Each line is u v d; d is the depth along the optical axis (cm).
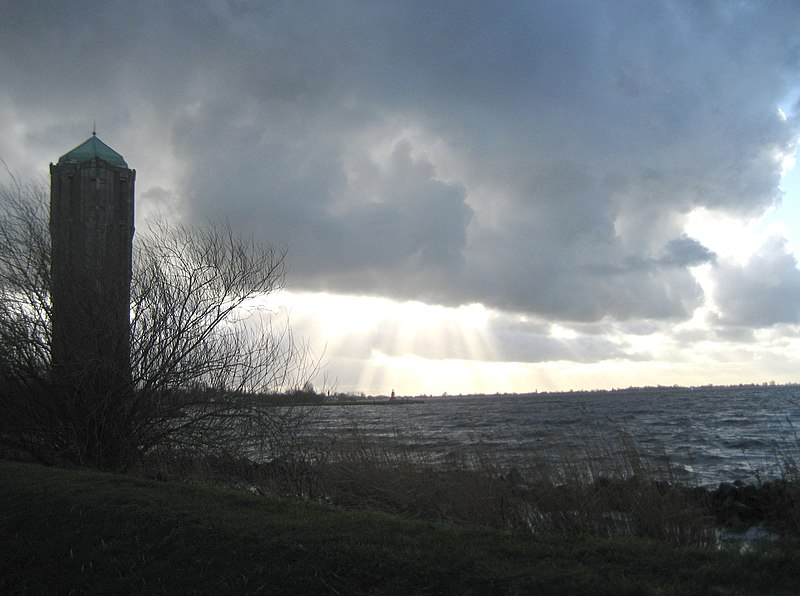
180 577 589
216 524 686
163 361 1466
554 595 481
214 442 1391
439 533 637
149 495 824
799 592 470
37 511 796
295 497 1058
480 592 497
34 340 1449
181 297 1495
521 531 687
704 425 3350
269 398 1456
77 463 1419
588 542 607
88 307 1465
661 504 791
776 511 1048
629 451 960
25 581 635
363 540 615
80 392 1443
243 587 554
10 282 1470
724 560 547
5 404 1462
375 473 1048
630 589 478
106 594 584
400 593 509
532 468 927
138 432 1460
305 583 543
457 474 973
